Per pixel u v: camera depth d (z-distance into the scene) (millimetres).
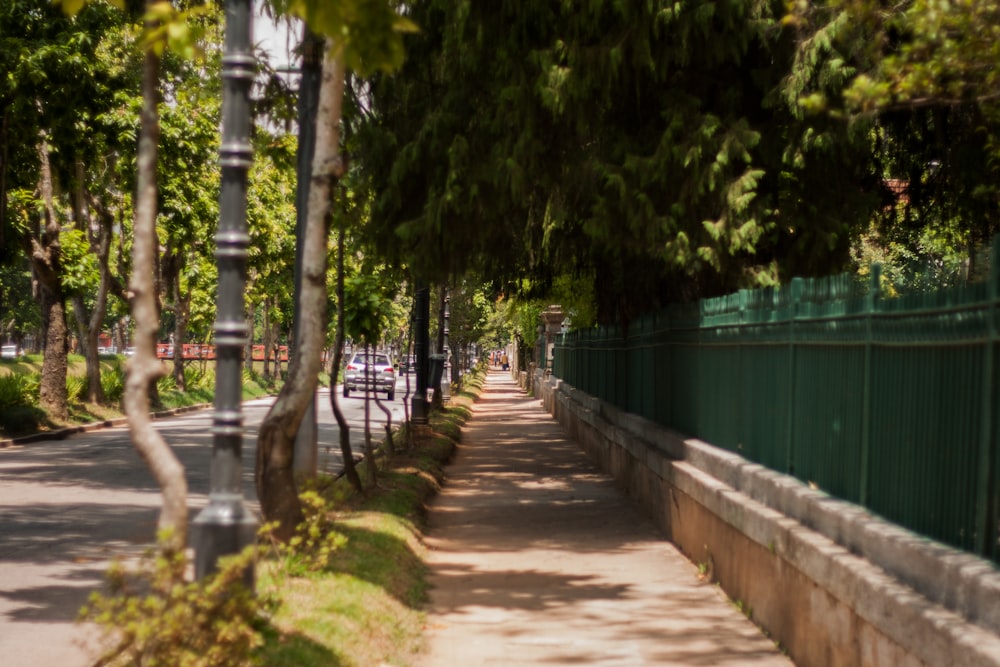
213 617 5512
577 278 21047
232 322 6469
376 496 14539
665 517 13789
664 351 15516
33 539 11945
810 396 8500
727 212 13969
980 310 5500
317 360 9469
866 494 7184
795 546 7723
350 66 4301
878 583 6023
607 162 14484
